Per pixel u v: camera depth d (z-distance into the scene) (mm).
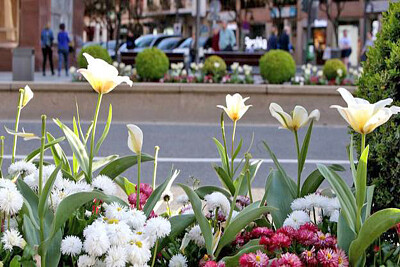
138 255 3176
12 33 37125
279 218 4090
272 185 4227
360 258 3484
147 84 17391
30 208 3408
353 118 3465
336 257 3309
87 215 3932
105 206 3994
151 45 37438
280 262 3207
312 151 13305
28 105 17141
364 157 3455
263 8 76000
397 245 4105
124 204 3914
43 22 37219
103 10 66625
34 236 3482
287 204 4160
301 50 71250
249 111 17312
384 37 4496
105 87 3936
